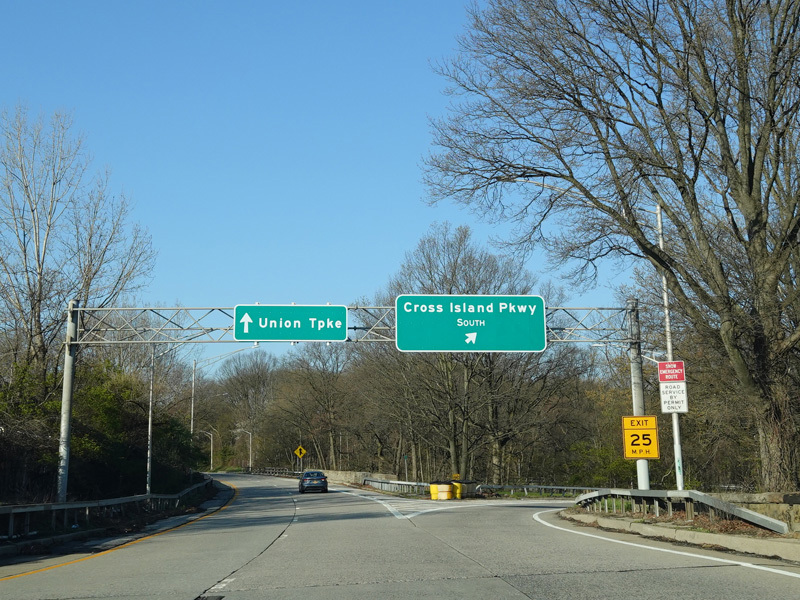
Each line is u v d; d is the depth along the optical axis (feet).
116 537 67.67
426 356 165.37
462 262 161.68
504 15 69.97
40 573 42.04
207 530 73.87
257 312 86.58
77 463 102.53
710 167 70.23
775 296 64.90
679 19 63.87
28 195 109.19
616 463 151.23
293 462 359.05
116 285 119.65
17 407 88.17
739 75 63.67
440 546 50.39
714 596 28.96
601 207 70.74
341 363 286.66
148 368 160.97
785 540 42.34
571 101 69.72
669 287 69.51
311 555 47.16
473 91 73.56
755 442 91.40
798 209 68.23
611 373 158.92
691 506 56.13
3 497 80.89
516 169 74.90
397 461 253.65
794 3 61.52
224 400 417.49
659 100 66.08
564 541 52.16
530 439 198.70
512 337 86.12
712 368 87.10
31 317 106.32
